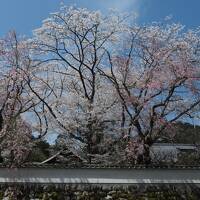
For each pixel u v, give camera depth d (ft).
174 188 53.31
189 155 72.38
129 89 67.77
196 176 54.08
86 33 72.08
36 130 72.69
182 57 64.80
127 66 69.10
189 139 88.38
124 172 53.21
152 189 52.90
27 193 52.24
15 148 65.31
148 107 64.69
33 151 76.13
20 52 69.87
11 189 52.44
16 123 67.72
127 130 67.31
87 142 68.54
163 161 63.31
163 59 65.46
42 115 72.23
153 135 64.49
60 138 70.38
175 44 66.28
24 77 68.23
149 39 68.80
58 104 70.95
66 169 52.95
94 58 72.79
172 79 64.03
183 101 68.08
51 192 52.24
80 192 52.37
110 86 71.72
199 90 65.41
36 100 72.69
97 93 72.33
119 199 52.16
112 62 69.62
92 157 65.82
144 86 65.21
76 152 68.80
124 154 63.05
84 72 74.59
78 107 70.23
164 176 53.62
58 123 69.05
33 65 71.26
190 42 66.74
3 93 68.49
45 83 73.05
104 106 69.15
